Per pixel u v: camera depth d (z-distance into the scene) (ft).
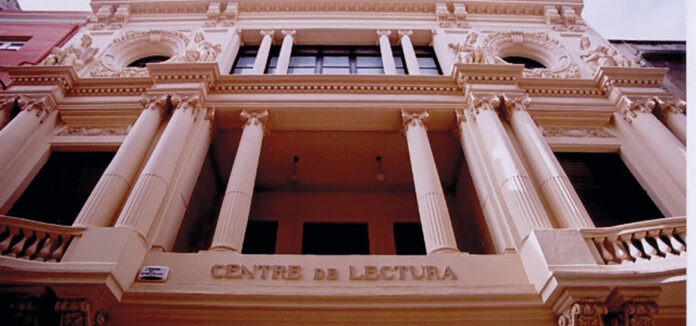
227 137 36.52
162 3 49.24
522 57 45.68
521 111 32.45
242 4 50.14
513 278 22.18
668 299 20.22
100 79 36.14
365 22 49.34
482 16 50.11
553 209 25.67
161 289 20.26
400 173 42.80
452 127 35.37
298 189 44.32
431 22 49.44
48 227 20.83
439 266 22.57
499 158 28.40
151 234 23.58
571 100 36.83
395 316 19.98
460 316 20.15
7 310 18.03
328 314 19.86
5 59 42.68
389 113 34.86
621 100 35.40
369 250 39.78
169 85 33.81
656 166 31.30
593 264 20.54
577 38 46.26
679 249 20.43
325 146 39.11
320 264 22.61
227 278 21.61
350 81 35.96
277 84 35.68
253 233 40.75
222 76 35.50
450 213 42.24
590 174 33.01
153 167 25.73
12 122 30.60
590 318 18.51
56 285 17.93
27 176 29.71
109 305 19.22
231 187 27.14
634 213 30.66
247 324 19.76
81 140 32.68
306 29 47.65
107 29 46.16
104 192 24.34
